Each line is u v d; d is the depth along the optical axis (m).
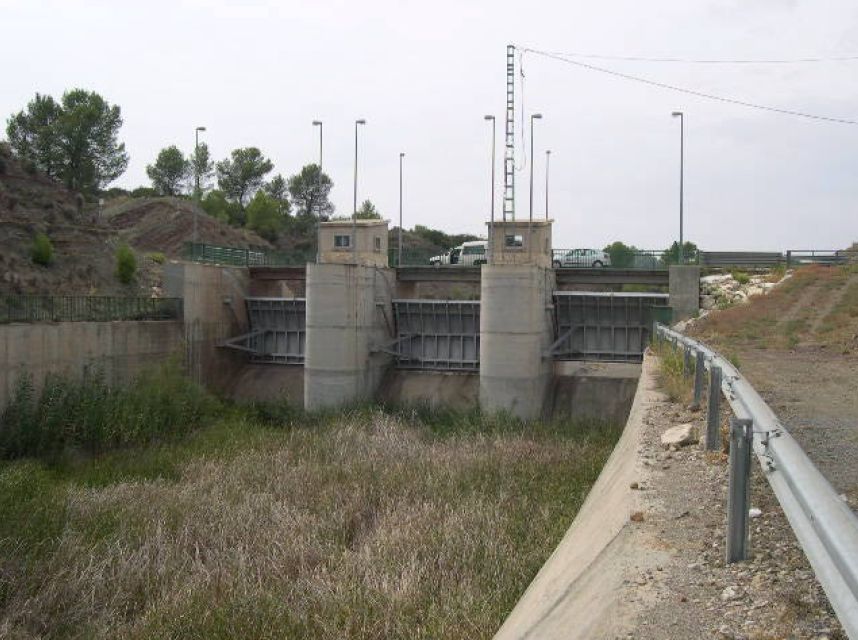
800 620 5.43
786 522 7.41
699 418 13.02
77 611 14.77
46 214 54.22
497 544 15.62
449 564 14.97
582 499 19.45
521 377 35.78
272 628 12.97
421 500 20.58
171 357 39.41
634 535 7.63
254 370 44.72
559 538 15.71
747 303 34.75
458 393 40.16
